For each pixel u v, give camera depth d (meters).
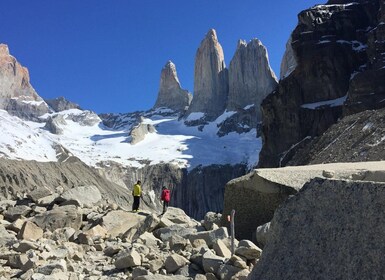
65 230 15.59
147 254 11.63
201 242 12.87
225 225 16.55
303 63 109.81
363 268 4.64
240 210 16.31
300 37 112.06
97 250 13.56
